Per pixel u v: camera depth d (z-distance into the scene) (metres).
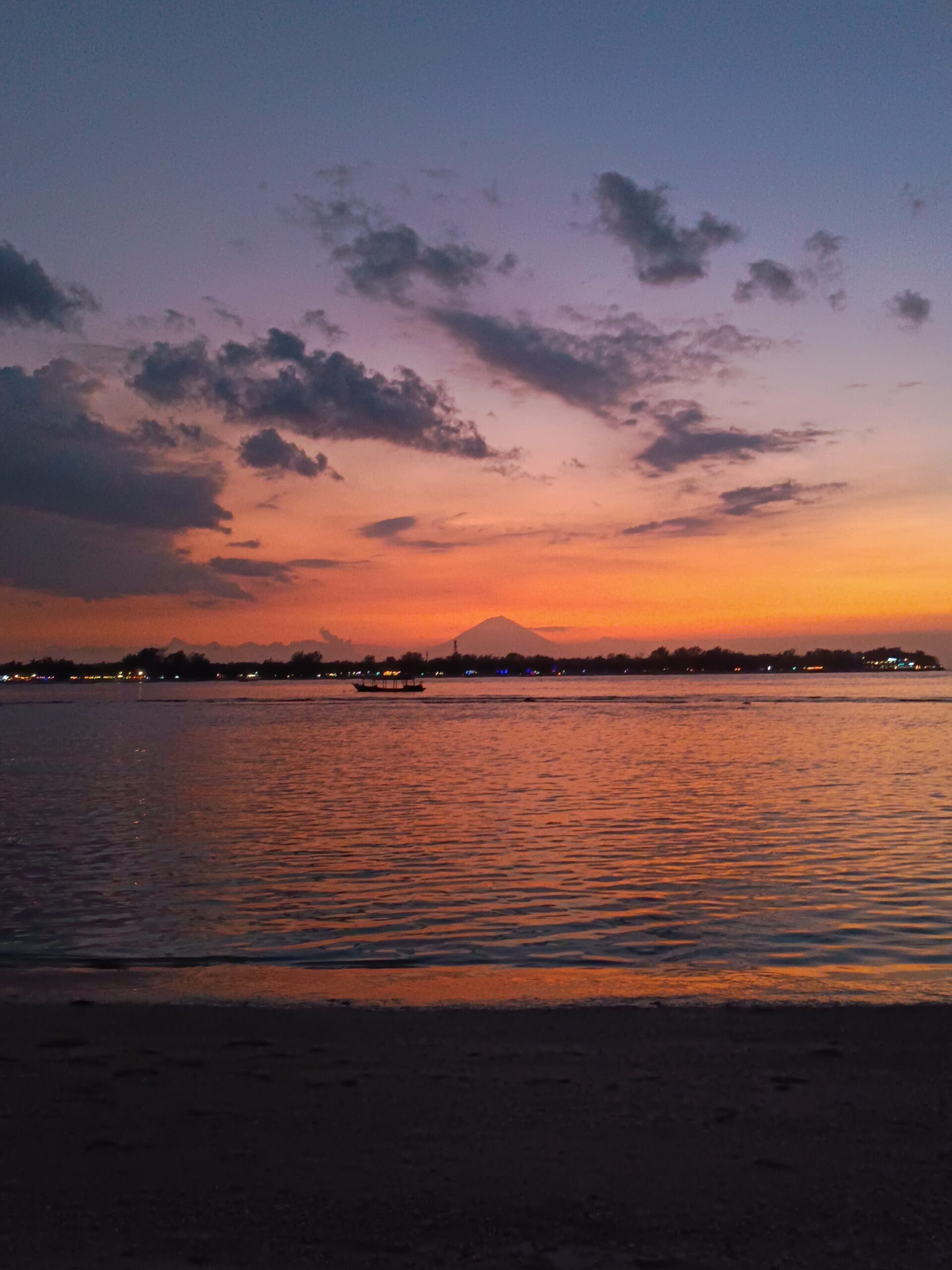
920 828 28.55
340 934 16.75
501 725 97.00
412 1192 6.72
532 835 27.69
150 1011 11.38
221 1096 8.59
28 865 23.39
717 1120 7.96
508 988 12.80
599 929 16.94
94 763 54.62
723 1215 6.39
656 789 39.53
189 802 36.38
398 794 38.50
